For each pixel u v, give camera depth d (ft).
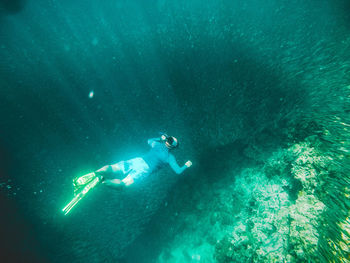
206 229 15.11
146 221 18.92
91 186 8.95
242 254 11.89
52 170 21.50
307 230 9.59
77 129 23.18
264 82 16.97
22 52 28.32
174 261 15.40
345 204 9.13
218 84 19.67
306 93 14.30
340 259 7.86
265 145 14.96
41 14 35.22
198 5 23.09
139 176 10.66
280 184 12.82
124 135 22.27
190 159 19.63
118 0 27.73
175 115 21.36
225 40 20.57
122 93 23.85
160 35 24.25
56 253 17.94
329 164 10.62
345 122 11.57
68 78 26.22
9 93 25.63
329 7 16.26
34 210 19.49
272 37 18.02
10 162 21.90
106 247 18.43
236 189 15.02
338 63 13.84
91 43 27.25
